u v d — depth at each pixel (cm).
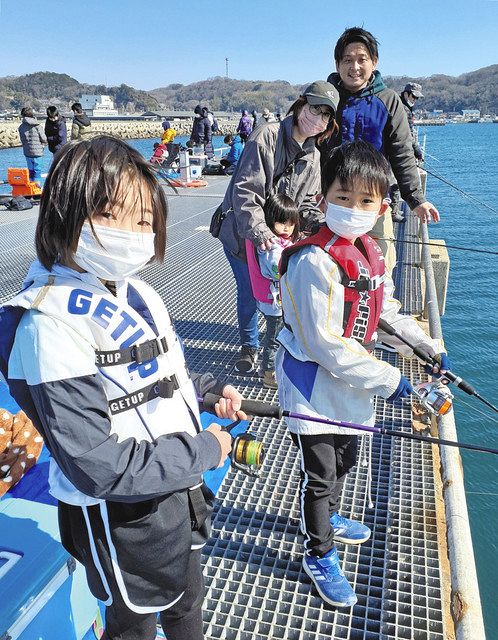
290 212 318
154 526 131
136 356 127
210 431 137
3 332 121
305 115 297
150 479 120
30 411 122
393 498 257
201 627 165
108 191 114
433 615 199
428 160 4081
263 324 455
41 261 125
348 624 198
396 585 212
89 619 191
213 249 666
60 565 170
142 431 129
